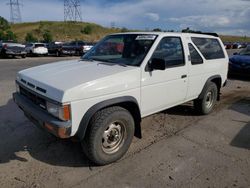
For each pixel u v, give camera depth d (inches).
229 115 222.8
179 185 120.3
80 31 3597.4
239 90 334.0
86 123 121.6
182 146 160.1
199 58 195.6
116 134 137.5
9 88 319.9
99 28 3993.6
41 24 3730.3
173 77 168.7
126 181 123.0
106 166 136.3
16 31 3555.6
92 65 153.0
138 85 144.6
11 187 117.6
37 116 125.2
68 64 161.6
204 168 135.1
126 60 155.9
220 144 164.4
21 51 840.3
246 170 133.9
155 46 155.3
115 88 132.0
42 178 124.8
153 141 166.7
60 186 118.7
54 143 160.9
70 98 115.3
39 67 161.2
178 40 176.4
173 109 233.5
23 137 169.3
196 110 215.3
